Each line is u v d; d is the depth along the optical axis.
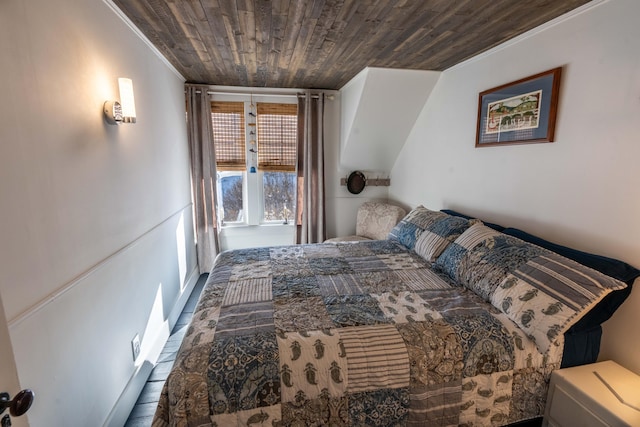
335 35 2.08
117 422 1.69
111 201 1.69
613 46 1.52
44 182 1.18
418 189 3.41
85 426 1.41
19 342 1.04
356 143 3.63
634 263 1.48
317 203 3.89
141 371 2.04
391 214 3.51
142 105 2.16
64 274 1.28
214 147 3.63
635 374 1.43
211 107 3.60
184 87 3.35
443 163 2.95
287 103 3.76
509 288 1.59
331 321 1.50
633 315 1.47
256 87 3.65
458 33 2.04
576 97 1.71
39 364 1.13
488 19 1.83
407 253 2.50
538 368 1.44
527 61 2.02
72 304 1.33
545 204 1.92
